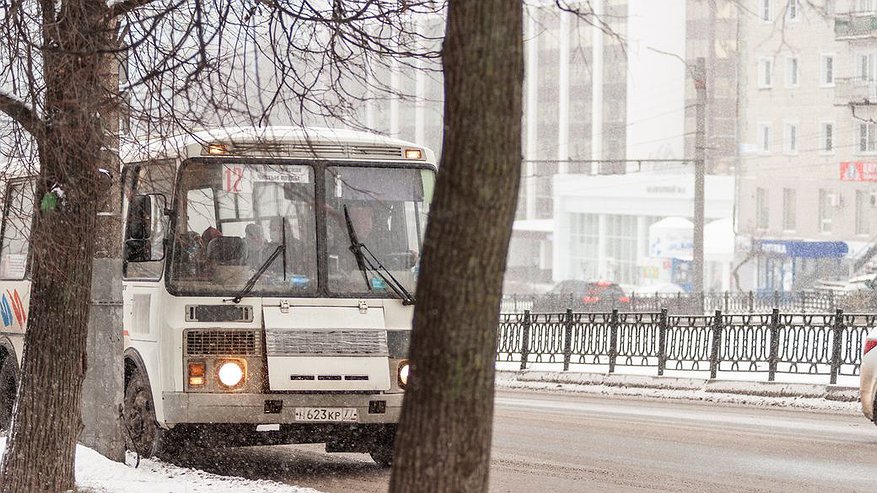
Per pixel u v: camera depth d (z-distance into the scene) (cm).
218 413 2052
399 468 1074
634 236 14225
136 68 1678
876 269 10494
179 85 1639
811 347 3819
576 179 14788
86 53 1536
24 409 1728
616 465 2258
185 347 2062
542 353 4656
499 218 1062
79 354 1742
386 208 2169
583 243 14862
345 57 1769
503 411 3322
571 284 11300
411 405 1075
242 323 2081
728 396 3688
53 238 1678
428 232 1077
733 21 14238
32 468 1717
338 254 2133
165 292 2080
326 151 2155
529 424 2970
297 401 2070
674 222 12456
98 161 1675
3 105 1619
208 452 2247
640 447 2517
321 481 2123
